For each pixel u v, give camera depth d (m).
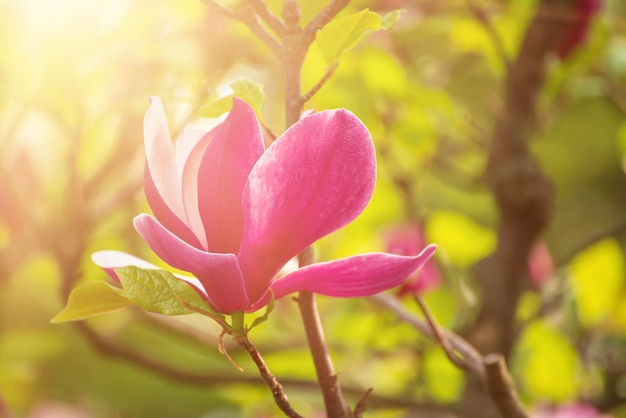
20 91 1.43
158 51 1.47
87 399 2.79
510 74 1.63
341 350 1.88
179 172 0.93
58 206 1.62
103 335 1.65
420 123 1.76
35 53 1.41
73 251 1.42
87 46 1.40
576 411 1.87
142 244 1.72
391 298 1.15
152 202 0.90
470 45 1.87
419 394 1.91
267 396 1.91
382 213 1.94
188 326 1.75
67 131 1.42
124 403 3.02
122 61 1.49
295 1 0.94
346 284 0.89
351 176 0.87
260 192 0.88
